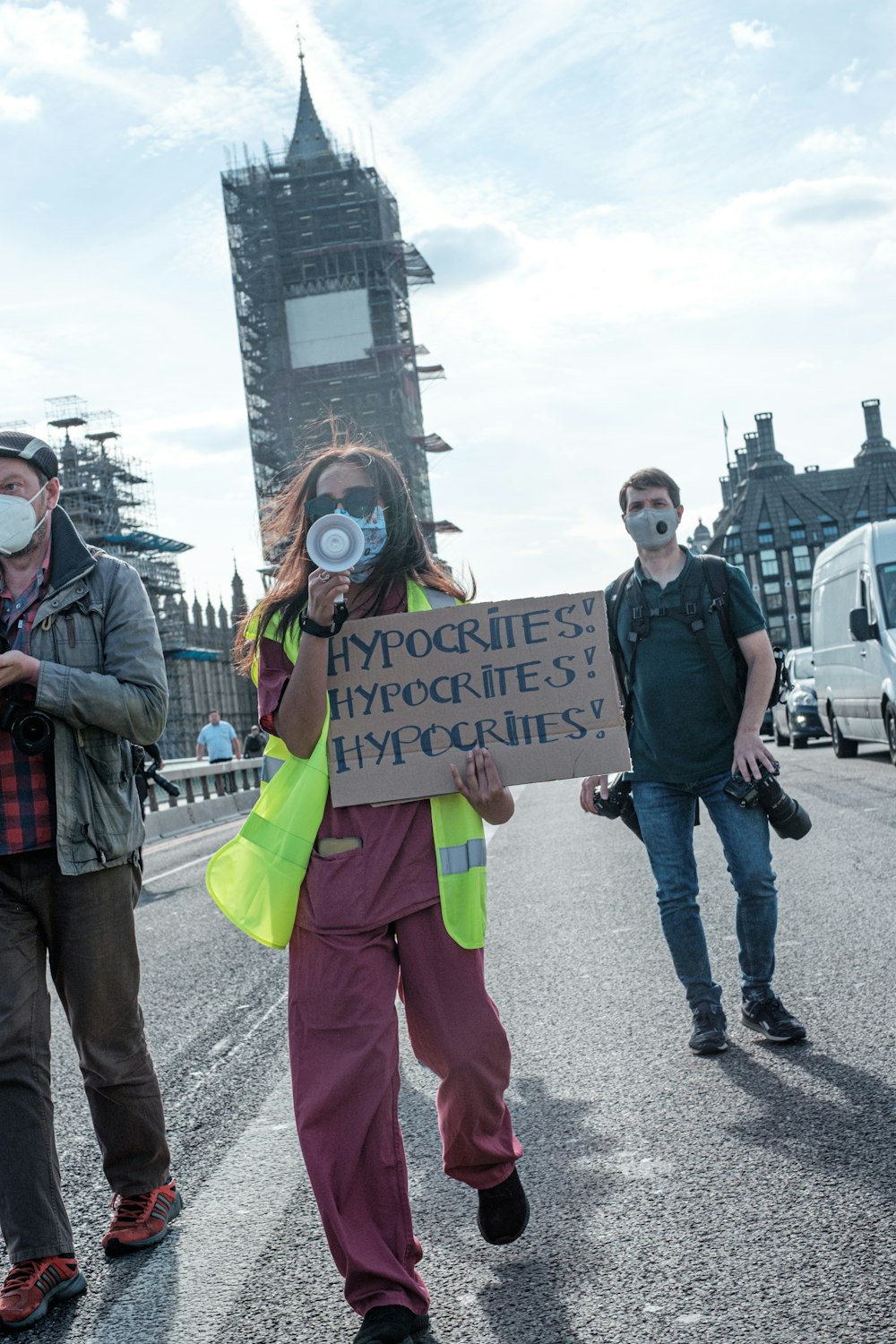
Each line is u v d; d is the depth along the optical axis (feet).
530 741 9.63
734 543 424.05
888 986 17.51
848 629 54.95
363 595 9.72
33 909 10.74
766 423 426.92
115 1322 9.68
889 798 40.81
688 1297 9.14
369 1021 8.79
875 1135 11.96
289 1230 11.23
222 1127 14.55
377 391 406.62
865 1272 9.20
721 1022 15.52
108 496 284.61
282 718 9.07
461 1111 9.13
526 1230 10.69
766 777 15.33
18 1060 10.32
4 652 10.73
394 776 9.23
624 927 23.93
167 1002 21.97
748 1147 12.05
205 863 47.60
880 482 421.18
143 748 11.48
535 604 9.73
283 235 416.05
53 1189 10.28
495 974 20.90
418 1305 8.65
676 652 15.53
